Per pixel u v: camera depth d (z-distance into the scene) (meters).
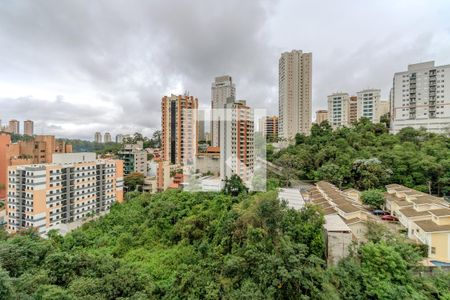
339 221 25.02
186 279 20.92
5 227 51.06
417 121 73.50
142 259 29.38
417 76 79.06
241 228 24.31
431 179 41.78
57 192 51.12
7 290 16.34
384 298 16.69
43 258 25.08
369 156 48.88
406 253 20.31
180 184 60.91
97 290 19.80
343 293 17.36
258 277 17.61
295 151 59.88
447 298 16.84
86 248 34.34
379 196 38.28
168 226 35.12
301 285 16.59
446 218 25.89
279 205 23.92
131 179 76.69
